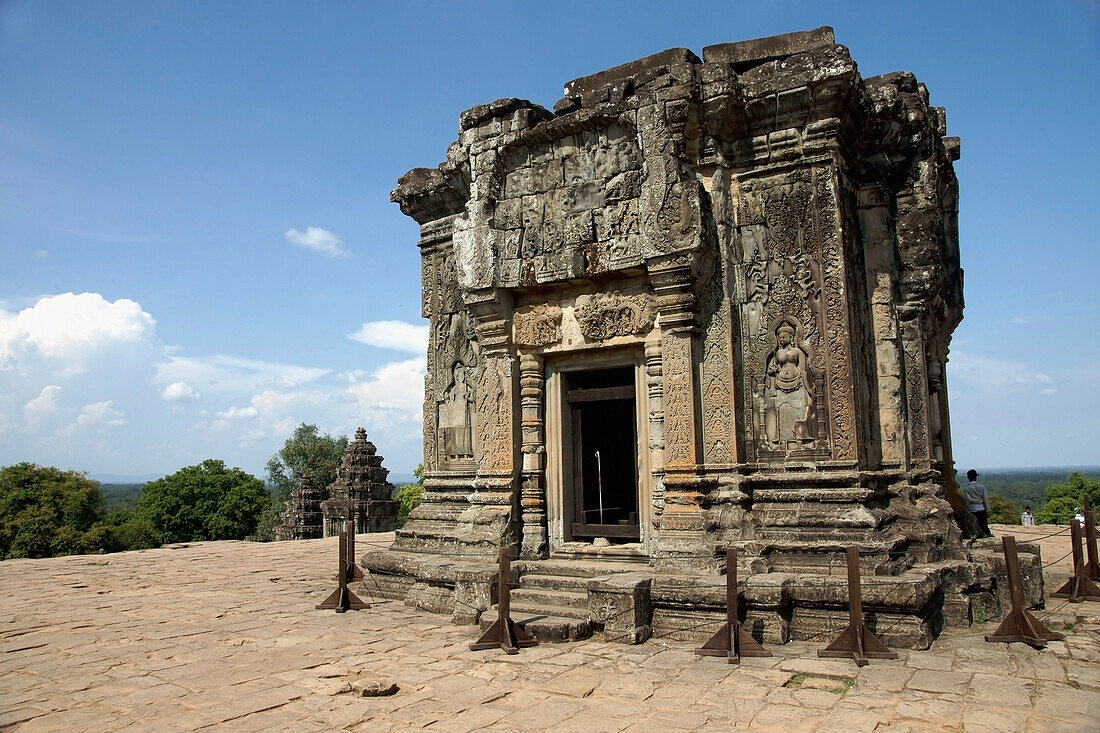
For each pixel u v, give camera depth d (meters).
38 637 9.57
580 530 11.25
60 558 19.28
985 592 9.45
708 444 10.00
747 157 10.50
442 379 13.63
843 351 9.63
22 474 47.28
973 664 7.22
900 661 7.37
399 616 10.51
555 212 11.27
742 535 9.52
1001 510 52.69
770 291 10.20
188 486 56.50
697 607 8.44
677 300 9.95
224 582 14.59
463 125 12.37
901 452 10.38
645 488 10.55
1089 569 11.47
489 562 10.74
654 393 10.34
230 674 7.52
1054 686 6.51
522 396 11.61
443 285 13.84
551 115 12.29
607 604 8.59
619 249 10.59
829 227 9.88
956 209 14.23
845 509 9.26
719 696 6.42
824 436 9.67
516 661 7.73
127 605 11.97
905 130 11.27
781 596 8.20
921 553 9.61
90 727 6.00
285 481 63.88
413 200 14.09
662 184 10.05
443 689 6.83
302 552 20.88
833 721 5.76
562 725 5.82
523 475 11.40
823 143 10.02
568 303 11.34
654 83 10.31
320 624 10.02
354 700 6.59
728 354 9.98
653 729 5.68
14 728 6.01
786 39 10.63
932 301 11.45
